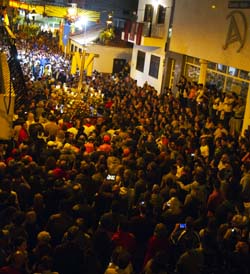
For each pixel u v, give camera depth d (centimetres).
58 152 1137
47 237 712
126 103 2103
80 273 669
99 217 893
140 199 921
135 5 4116
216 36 2173
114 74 3381
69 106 1755
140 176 1025
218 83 2236
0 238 694
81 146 1203
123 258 671
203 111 2002
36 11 2473
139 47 3222
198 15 2347
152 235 803
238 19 1998
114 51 3656
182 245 770
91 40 3616
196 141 1448
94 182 966
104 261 736
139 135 1457
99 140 1324
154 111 1866
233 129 1888
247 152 1348
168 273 694
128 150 1208
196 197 952
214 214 904
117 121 1620
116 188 946
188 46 2436
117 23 4119
